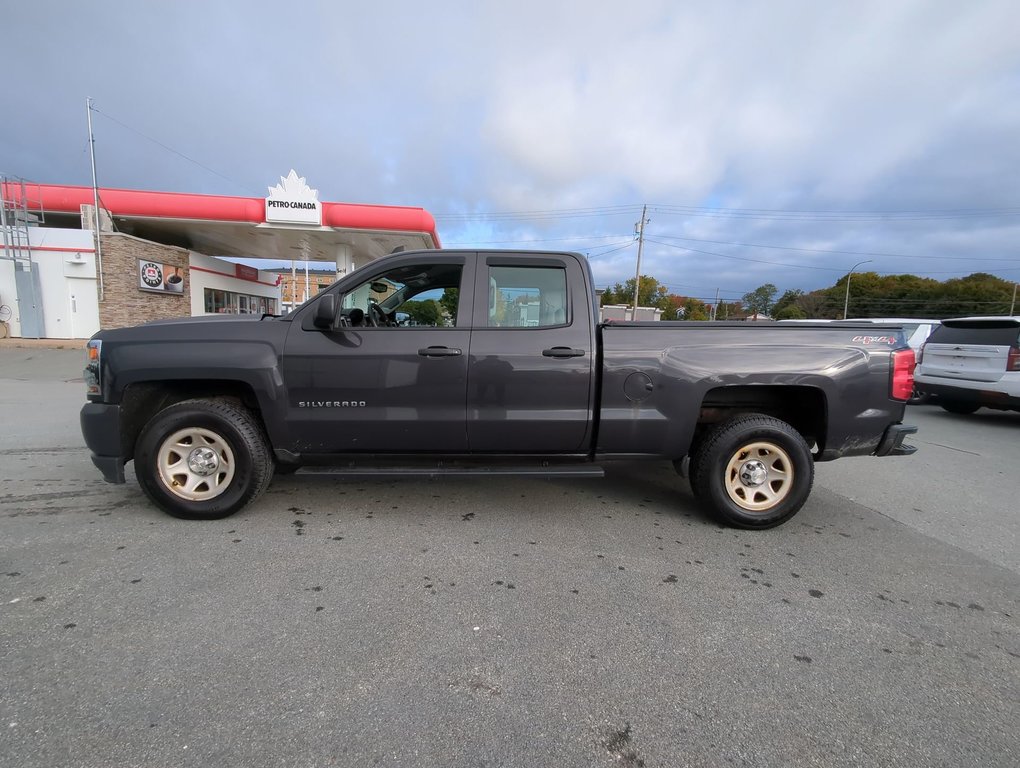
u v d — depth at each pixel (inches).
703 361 145.1
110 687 79.9
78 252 743.7
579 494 176.9
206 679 82.4
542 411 146.3
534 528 146.7
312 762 67.7
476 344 144.4
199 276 914.7
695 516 159.3
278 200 759.1
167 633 93.7
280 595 107.8
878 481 204.7
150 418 152.2
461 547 133.0
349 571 118.9
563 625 99.9
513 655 90.5
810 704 80.7
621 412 146.3
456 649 91.7
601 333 147.3
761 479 147.3
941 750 72.3
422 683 83.0
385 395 143.2
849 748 72.3
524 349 144.8
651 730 74.8
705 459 147.0
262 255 1131.9
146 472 140.7
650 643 95.0
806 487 146.9
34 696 77.5
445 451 149.3
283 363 141.3
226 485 143.8
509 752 70.2
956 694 83.6
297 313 145.5
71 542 130.0
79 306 759.7
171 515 145.3
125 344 140.7
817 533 148.9
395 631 96.5
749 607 108.2
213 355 139.7
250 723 73.7
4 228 711.1
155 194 756.0
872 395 146.1
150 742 69.9
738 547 137.7
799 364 144.9
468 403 144.8
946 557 134.6
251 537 135.4
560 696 81.0
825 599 112.3
